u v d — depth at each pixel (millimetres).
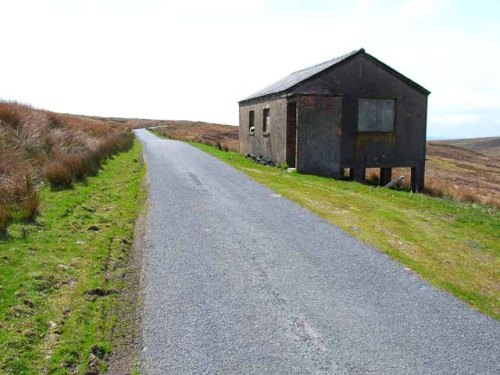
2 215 6586
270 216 8484
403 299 4922
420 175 17672
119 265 5785
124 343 3959
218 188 11352
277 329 4219
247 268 5777
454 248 6867
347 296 4977
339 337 4094
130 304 4711
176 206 9141
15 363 3488
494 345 3996
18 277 5000
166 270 5652
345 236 7242
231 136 54219
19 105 16516
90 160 13281
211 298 4867
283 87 17047
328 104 15938
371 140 16906
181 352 3811
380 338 4082
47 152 12516
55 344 3830
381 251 6535
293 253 6383
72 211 8117
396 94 17031
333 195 10859
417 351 3875
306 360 3713
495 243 7324
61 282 5062
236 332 4152
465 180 31125
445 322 4410
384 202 10453
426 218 8875
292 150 16797
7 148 10648
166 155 20031
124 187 11219
